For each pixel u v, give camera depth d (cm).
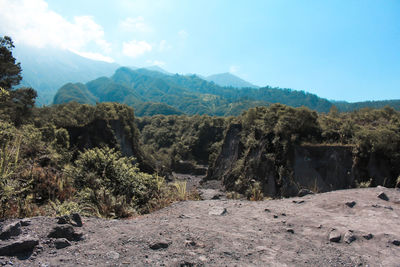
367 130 2839
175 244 315
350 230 394
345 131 3125
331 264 294
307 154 3053
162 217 456
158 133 11188
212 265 269
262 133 4109
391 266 296
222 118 9869
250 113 5228
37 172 582
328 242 362
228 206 558
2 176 386
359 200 577
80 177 598
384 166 2580
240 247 323
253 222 439
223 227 401
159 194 647
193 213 491
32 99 3447
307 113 3503
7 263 234
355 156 2756
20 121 2802
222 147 6022
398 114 3344
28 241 265
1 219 343
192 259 278
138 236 332
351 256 317
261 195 751
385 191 662
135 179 643
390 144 2547
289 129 3491
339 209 525
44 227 323
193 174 7850
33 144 820
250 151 4250
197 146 9225
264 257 300
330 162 2889
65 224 324
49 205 459
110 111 6175
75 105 6328
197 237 343
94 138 5134
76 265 245
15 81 3312
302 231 403
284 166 3206
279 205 570
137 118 13600
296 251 325
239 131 5766
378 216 473
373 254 327
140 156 6506
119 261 262
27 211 397
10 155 461
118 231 348
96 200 507
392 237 378
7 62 3197
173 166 8338
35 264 239
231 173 4447
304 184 2862
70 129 4959
